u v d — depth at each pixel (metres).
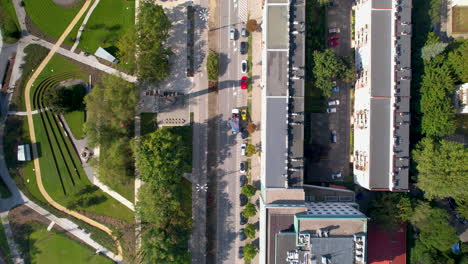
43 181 74.19
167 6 74.19
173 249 65.56
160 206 64.12
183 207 74.31
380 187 64.19
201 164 74.69
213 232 74.75
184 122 74.50
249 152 71.81
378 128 64.19
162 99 74.19
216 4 74.19
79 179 74.38
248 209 69.50
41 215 74.38
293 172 66.06
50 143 74.12
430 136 67.50
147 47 66.12
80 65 74.06
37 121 73.75
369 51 64.69
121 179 67.19
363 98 68.12
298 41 66.06
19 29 73.50
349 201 72.12
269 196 65.31
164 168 62.72
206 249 74.81
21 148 72.50
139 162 64.00
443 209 67.81
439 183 61.78
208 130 74.62
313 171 73.69
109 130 68.56
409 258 72.50
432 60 66.69
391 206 65.81
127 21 74.06
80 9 73.88
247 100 74.19
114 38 73.94
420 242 71.06
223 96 74.44
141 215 66.50
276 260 61.62
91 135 65.62
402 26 64.19
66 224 74.88
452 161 61.69
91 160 68.00
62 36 73.94
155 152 62.72
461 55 66.19
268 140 65.62
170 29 74.38
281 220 63.56
